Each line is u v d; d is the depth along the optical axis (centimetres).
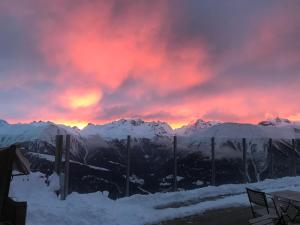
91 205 991
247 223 944
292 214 856
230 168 1580
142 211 1040
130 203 1149
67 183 1066
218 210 1093
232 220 975
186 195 1270
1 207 581
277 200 834
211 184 1462
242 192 1383
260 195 809
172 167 1415
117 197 1262
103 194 1165
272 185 1504
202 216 1024
